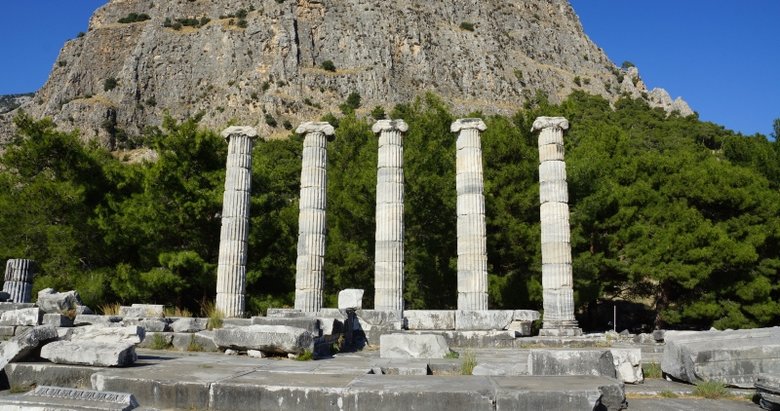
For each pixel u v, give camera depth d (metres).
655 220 28.53
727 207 28.45
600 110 89.31
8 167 27.78
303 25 135.25
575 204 27.61
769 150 34.34
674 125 80.75
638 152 44.19
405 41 134.38
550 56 155.00
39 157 26.95
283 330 11.48
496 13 155.62
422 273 28.34
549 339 17.19
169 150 27.20
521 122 33.09
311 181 21.27
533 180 27.75
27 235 26.45
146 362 9.54
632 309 35.53
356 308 17.42
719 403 8.09
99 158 32.06
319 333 12.97
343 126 37.97
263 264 27.19
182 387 7.33
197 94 127.19
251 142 22.03
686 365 9.48
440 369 10.30
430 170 29.11
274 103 116.38
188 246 26.70
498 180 27.48
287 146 53.16
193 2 147.62
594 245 28.98
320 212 21.14
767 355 9.06
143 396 7.43
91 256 27.31
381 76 124.31
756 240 26.67
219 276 20.61
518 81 134.38
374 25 134.88
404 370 9.63
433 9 146.62
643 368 11.05
